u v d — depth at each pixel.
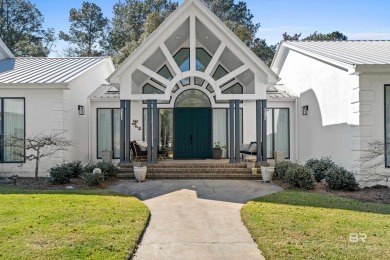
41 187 12.96
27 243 6.44
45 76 16.86
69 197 10.62
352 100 13.38
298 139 19.38
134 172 14.28
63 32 53.94
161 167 15.88
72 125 17.20
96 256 5.89
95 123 19.81
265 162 15.80
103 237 6.84
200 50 19.09
